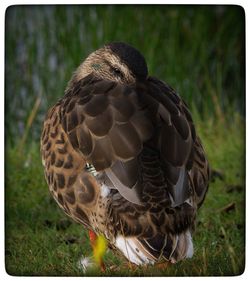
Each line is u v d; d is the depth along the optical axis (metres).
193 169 9.76
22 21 18.45
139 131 9.38
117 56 10.73
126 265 10.67
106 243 10.09
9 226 12.45
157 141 9.38
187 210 9.14
